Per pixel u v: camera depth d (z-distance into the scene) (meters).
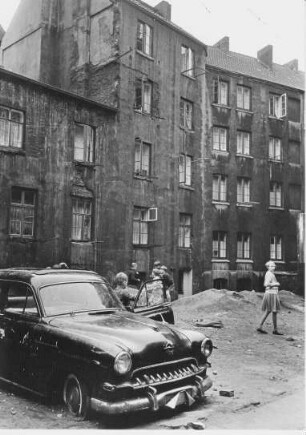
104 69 22.22
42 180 18.34
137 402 5.38
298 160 32.59
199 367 6.40
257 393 7.22
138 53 22.80
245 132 30.05
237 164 29.03
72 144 19.55
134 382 5.50
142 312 8.19
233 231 28.36
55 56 24.48
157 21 24.08
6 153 17.33
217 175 28.34
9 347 6.65
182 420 5.79
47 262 18.23
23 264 17.48
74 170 19.55
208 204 27.03
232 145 28.91
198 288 25.58
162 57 24.30
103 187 20.64
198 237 25.97
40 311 6.41
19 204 17.78
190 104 26.64
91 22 23.23
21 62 25.59
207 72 27.91
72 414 5.74
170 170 24.16
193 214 25.84
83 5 23.48
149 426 5.55
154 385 5.62
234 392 7.23
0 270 7.36
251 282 28.86
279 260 30.83
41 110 18.55
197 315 16.64
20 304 6.73
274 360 9.77
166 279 10.94
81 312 6.64
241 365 9.19
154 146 23.34
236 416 6.10
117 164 21.20
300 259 31.09
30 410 5.94
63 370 5.89
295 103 32.91
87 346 5.57
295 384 7.84
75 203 19.77
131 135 22.03
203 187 26.73
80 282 7.14
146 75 23.19
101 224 20.39
